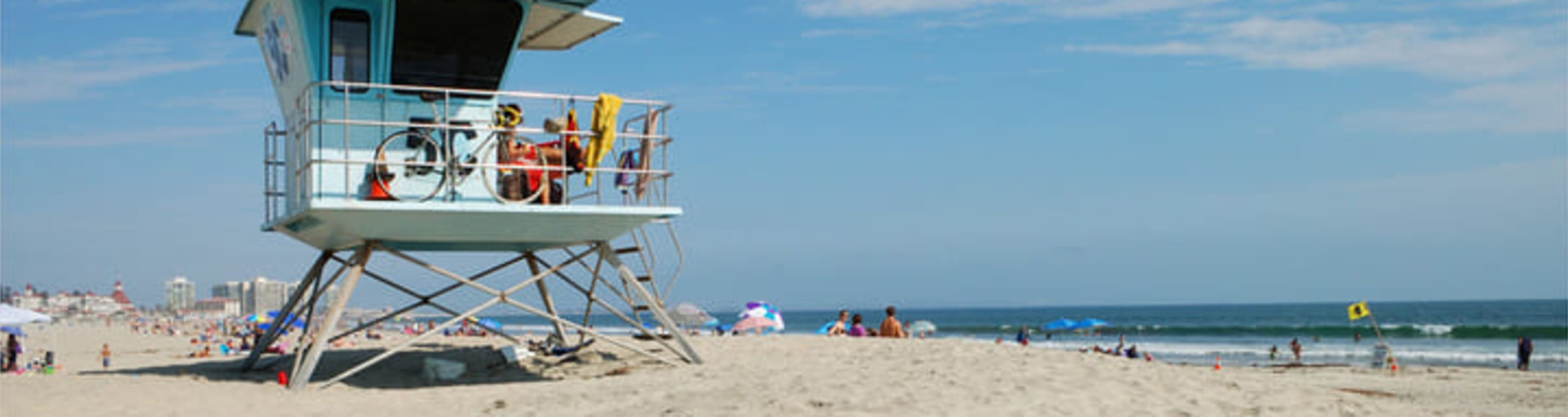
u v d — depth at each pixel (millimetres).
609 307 16531
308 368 13297
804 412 10023
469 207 12859
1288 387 12250
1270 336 95000
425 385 14688
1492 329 84000
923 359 13867
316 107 13336
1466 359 56062
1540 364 52438
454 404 11547
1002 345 15633
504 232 13750
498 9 13898
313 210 12414
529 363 16359
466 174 13727
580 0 14391
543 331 59531
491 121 13992
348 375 13977
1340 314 176375
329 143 13352
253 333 47000
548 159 14023
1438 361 54812
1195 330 108438
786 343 16953
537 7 14750
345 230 13164
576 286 16812
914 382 11555
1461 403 19922
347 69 13484
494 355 17219
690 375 13320
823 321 196125
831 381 11688
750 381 12016
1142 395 10969
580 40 17016
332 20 13398
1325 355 63500
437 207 12719
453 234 13617
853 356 14789
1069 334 109625
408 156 13578
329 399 12281
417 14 13523
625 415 10305
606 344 18016
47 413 11203
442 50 13789
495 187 13922
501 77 14172
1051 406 10305
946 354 14367
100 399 12258
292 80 14156
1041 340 98812
